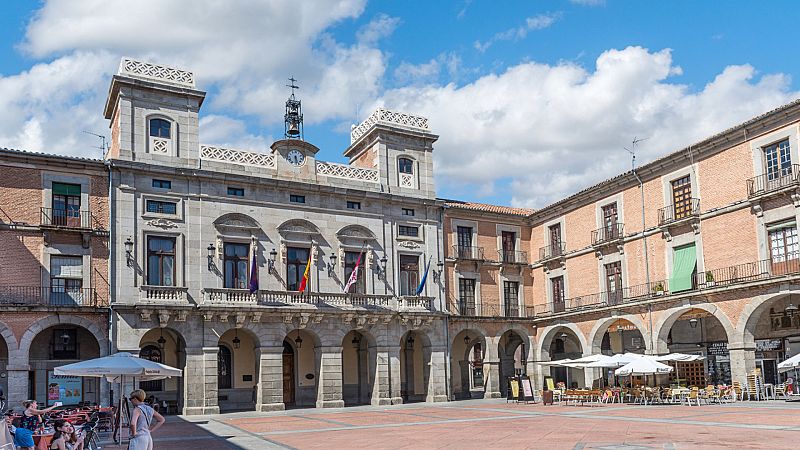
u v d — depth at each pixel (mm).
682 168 40000
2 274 34188
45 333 35906
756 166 35688
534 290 51406
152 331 38594
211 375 37156
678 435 20844
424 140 47531
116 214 36719
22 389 33375
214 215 39156
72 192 36562
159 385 38344
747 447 17594
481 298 48875
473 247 49062
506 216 50938
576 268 47438
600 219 45781
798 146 33750
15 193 35094
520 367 58500
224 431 26375
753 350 35219
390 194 44719
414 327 43938
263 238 40375
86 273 35969
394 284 44094
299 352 43219
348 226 43156
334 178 43406
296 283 41344
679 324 43875
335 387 40594
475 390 55594
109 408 28797
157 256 37625
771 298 33844
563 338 52562
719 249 37375
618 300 43438
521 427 25062
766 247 34906
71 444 14766
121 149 37469
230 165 40188
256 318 38406
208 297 37594
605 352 49062
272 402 38438
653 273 41312
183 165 38844
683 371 43312
